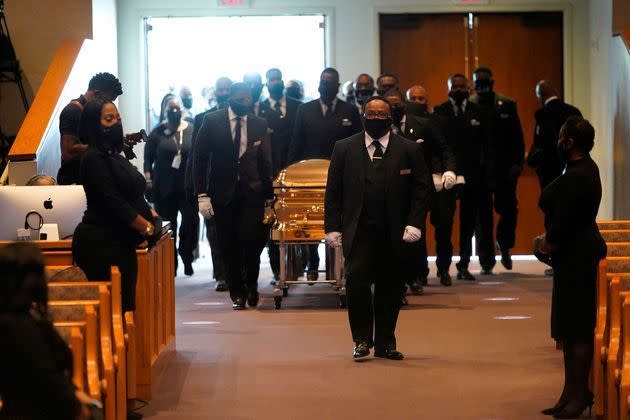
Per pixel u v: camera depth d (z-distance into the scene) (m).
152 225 8.59
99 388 7.26
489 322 13.10
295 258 16.02
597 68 20.05
